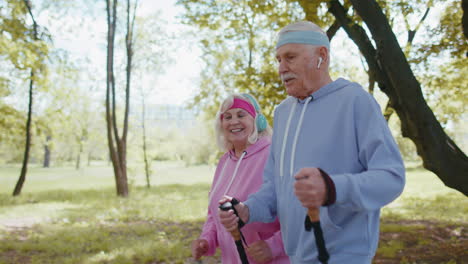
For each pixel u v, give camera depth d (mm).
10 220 10094
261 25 10523
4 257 6332
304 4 5824
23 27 9859
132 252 6402
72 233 8203
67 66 13953
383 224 8859
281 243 2051
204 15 8758
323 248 1257
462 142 29203
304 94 1630
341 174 1362
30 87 15914
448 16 7746
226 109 2369
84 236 7855
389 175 1289
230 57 14602
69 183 25188
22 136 17750
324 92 1567
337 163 1487
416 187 18625
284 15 7438
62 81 17125
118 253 6352
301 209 1554
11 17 10281
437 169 4836
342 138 1488
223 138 2510
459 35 7422
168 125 36031
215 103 15953
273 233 2197
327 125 1521
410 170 32688
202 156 41969
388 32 4719
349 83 1552
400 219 9664
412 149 32531
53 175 34719
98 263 5848
